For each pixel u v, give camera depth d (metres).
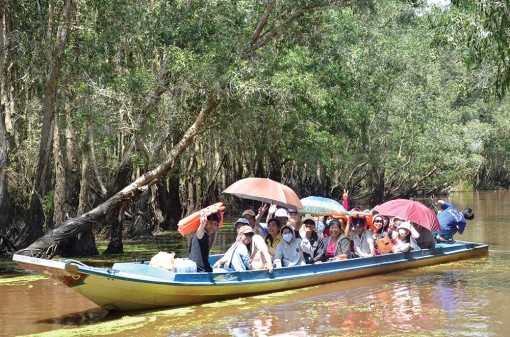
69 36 22.53
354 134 42.38
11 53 25.55
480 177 89.50
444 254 18.22
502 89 16.28
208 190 40.09
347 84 37.09
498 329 10.75
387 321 11.37
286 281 13.83
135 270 12.45
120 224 22.86
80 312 12.32
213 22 22.33
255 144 34.09
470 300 13.08
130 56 27.80
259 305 12.65
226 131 31.72
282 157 40.66
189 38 21.98
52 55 22.48
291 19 22.95
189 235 31.62
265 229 15.80
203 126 22.23
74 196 22.80
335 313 11.98
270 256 14.36
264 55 23.38
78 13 22.94
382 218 17.27
